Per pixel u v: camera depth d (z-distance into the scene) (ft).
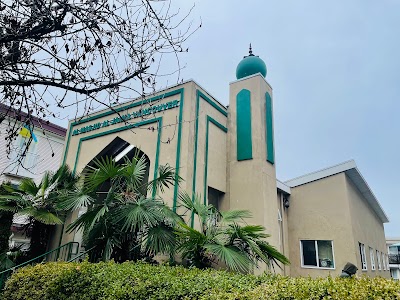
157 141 28.19
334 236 35.40
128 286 12.83
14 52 9.59
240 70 35.50
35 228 30.86
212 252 18.17
